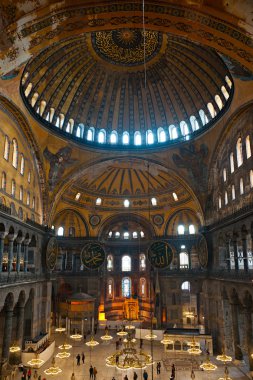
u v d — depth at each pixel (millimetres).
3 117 22016
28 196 27016
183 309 37188
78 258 39000
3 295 20328
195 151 30203
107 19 14703
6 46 14219
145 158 32406
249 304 21938
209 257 30234
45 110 27859
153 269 38469
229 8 12977
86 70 28875
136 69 29438
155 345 31234
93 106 31516
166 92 30688
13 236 22750
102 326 36938
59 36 15305
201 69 26094
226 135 25922
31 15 13391
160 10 14078
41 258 29719
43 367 24891
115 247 42375
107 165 33312
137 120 32875
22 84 22797
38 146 27547
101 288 39219
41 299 29484
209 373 23391
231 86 22516
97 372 23969
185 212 37281
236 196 24156
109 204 38562
